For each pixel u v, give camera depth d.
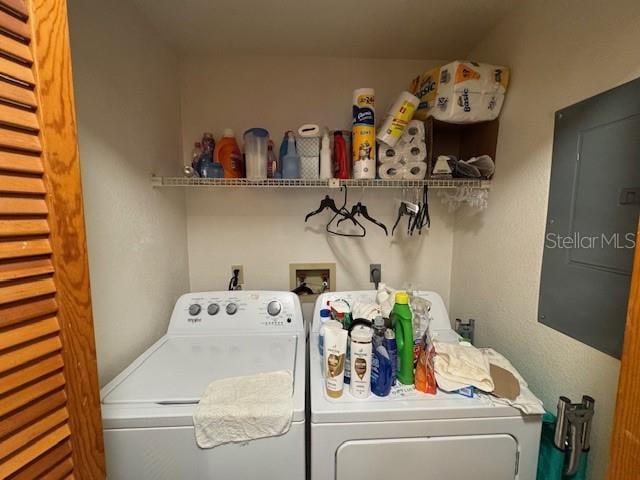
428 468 0.85
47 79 0.53
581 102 0.88
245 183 1.36
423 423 0.84
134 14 1.15
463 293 1.56
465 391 0.90
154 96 1.30
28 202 0.51
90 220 0.92
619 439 0.56
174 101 1.48
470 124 1.38
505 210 1.23
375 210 1.66
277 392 0.88
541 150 1.03
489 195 1.33
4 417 0.49
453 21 1.26
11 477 0.51
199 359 1.09
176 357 1.11
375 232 1.67
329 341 0.89
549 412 0.97
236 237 1.66
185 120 1.55
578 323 0.89
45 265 0.54
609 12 0.79
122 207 1.08
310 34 1.36
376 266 1.69
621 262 0.76
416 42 1.42
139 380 0.95
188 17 1.23
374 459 0.84
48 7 0.53
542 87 1.03
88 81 0.91
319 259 1.68
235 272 1.62
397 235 1.68
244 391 0.88
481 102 1.21
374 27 1.30
